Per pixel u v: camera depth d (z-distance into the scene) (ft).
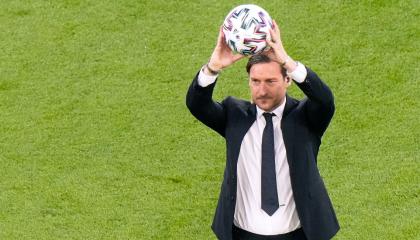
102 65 121.80
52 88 118.42
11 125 112.57
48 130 111.55
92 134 110.63
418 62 117.39
